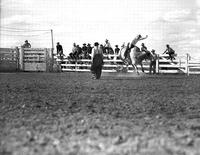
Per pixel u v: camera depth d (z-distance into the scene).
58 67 38.84
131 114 10.27
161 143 6.57
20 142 6.79
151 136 7.25
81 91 16.23
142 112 10.66
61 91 16.25
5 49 38.94
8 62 39.16
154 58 32.50
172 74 33.47
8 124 8.73
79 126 8.41
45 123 8.83
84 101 12.94
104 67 36.09
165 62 34.12
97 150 6.18
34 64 39.50
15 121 9.13
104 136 7.30
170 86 19.16
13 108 11.32
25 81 22.47
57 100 13.19
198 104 12.48
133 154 5.90
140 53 28.95
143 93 15.55
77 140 6.96
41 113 10.40
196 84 20.66
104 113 10.41
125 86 18.75
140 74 31.89
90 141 6.80
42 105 11.95
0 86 18.67
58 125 8.55
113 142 6.68
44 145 6.59
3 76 28.42
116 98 13.77
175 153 5.96
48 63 39.41
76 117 9.69
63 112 10.55
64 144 6.64
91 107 11.57
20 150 6.24
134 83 20.83
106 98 13.76
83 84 20.00
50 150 6.23
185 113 10.64
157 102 12.79
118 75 30.09
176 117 9.93
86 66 37.88
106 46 36.31
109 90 16.67
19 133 7.67
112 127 8.27
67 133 7.64
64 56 39.09
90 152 6.06
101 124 8.68
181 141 6.79
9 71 38.97
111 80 23.47
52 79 24.56
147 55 29.14
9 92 15.84
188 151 6.12
